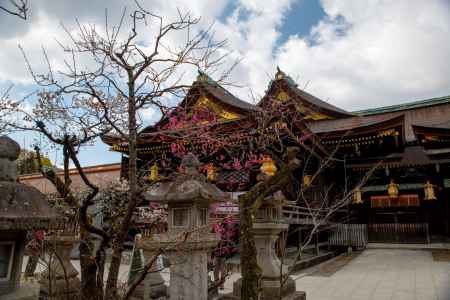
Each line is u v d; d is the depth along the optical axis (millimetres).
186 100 5457
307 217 16391
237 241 12281
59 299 4781
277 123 10023
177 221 5648
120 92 4586
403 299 8719
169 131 4938
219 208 11141
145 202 14914
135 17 4270
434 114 32062
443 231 22234
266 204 6883
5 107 5238
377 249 21547
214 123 5953
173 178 5922
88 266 3955
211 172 16969
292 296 6621
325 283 10945
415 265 14414
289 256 14547
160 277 8062
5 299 2768
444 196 22531
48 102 4969
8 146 2930
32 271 7695
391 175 24188
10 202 2711
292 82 21156
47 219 2881
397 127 21922
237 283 6812
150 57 4191
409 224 23047
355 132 21344
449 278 11156
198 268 5352
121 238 3693
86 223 3961
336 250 19969
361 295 9250
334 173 24203
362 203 24516
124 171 18094
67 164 4371
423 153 24766
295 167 4457
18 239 3000
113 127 4504
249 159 15109
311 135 15555
